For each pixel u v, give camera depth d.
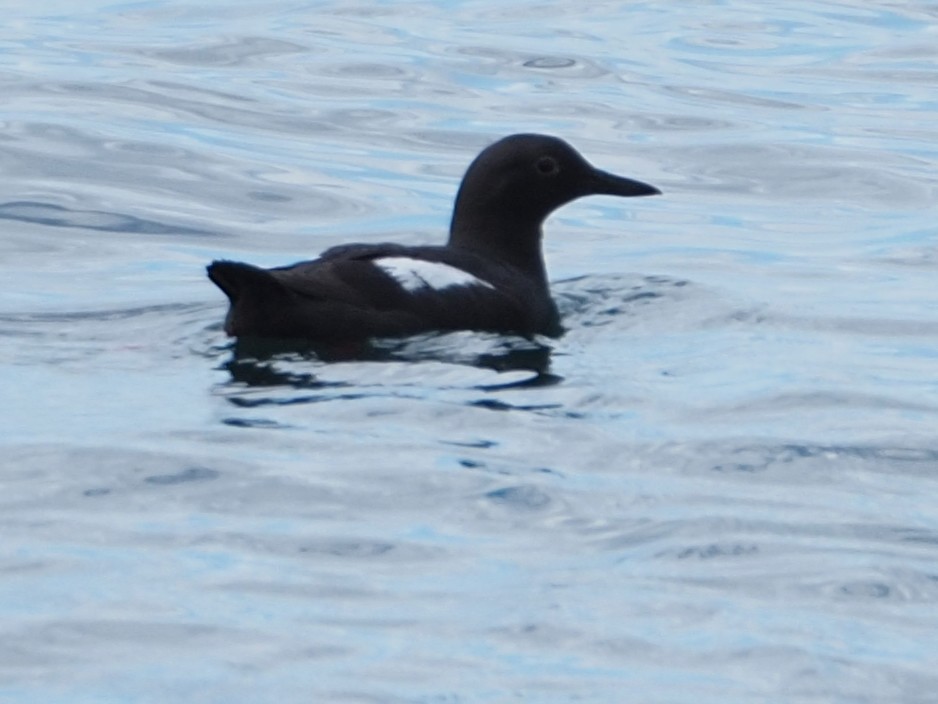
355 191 26.83
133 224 25.02
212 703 10.68
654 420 16.52
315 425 15.96
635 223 26.23
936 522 14.12
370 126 29.80
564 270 23.84
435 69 33.00
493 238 21.03
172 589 12.34
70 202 25.61
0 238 24.20
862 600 12.50
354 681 11.02
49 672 11.08
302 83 31.83
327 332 18.39
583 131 29.89
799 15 38.09
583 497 14.41
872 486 14.99
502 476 14.77
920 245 24.77
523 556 13.18
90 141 28.05
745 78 33.19
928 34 36.50
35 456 14.93
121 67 32.25
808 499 14.58
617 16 37.69
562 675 11.20
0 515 13.67
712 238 25.39
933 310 21.47
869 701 11.03
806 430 16.36
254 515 13.83
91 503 13.97
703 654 11.55
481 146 29.02
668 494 14.59
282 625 11.80
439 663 11.31
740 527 13.85
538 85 32.31
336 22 36.34
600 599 12.36
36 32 34.84
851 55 34.91
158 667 11.16
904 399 17.52
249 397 16.75
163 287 22.20
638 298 21.53
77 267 23.12
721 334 20.05
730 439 15.96
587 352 19.08
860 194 27.41
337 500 14.15
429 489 14.45
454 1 38.72
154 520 13.65
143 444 15.27
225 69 32.50
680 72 33.41
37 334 19.45
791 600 12.46
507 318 19.58
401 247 19.58
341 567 12.86
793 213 26.58
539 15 37.66
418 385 17.30
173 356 18.31
